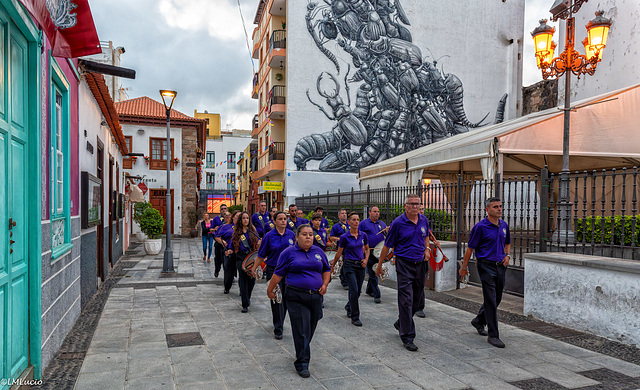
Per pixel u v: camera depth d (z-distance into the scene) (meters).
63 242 5.55
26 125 4.11
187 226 28.31
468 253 5.61
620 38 16.48
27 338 4.09
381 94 28.19
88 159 7.95
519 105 27.98
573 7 8.56
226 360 4.87
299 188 26.89
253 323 6.56
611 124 10.71
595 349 5.15
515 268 7.89
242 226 7.36
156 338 5.72
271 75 29.69
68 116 5.77
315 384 4.18
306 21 27.25
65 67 5.64
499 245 5.43
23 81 4.05
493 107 30.50
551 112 12.70
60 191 5.60
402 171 14.48
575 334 5.77
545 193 7.24
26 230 4.07
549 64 9.03
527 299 6.74
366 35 28.06
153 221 17.47
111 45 13.88
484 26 30.47
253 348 5.32
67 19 3.97
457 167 15.08
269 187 26.34
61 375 4.37
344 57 27.70
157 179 27.95
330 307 7.63
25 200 4.05
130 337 5.76
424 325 6.32
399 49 28.61
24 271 3.99
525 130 10.22
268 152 30.69
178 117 27.91
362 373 4.46
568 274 6.05
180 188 28.19
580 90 18.33
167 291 9.27
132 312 7.25
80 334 5.88
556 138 10.38
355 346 5.38
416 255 5.38
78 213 6.76
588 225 7.86
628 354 4.97
